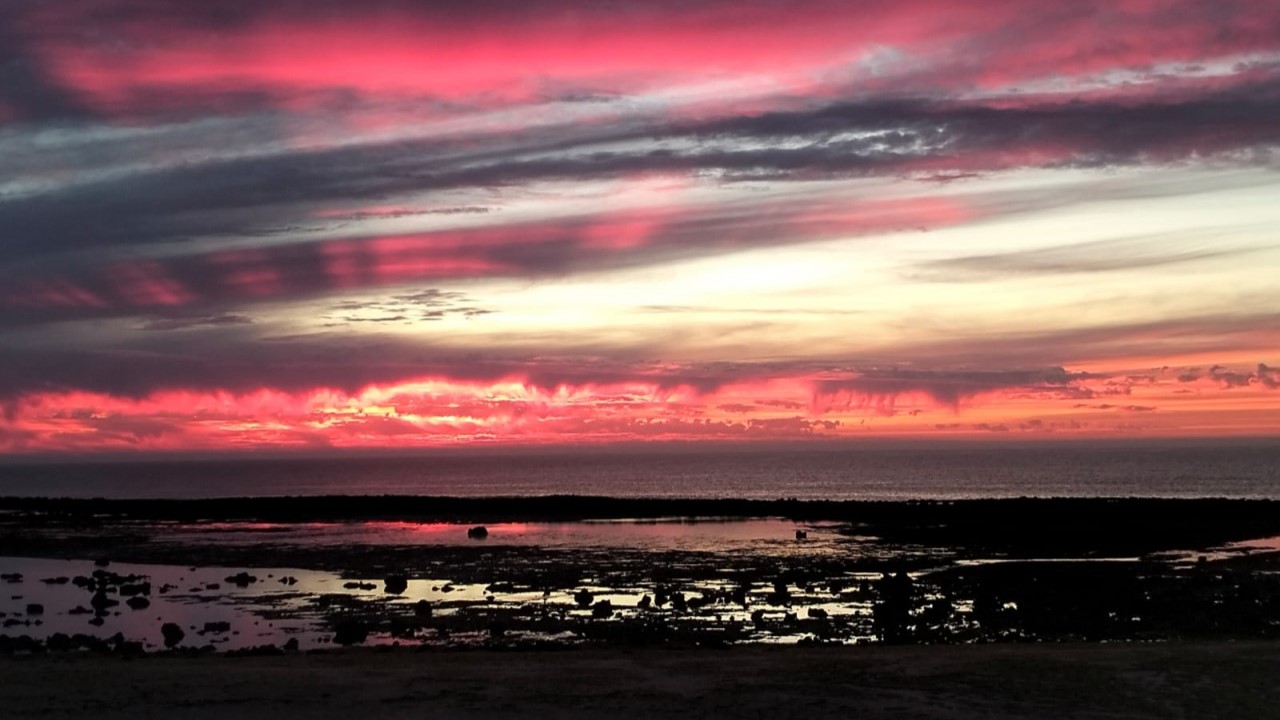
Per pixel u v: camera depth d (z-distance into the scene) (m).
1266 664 17.05
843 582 33.34
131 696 15.20
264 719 13.98
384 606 28.75
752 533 52.28
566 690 15.62
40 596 31.50
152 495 127.31
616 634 23.72
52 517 66.31
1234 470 162.38
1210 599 28.36
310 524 60.09
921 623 25.45
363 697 15.15
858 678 16.33
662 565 38.34
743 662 17.91
